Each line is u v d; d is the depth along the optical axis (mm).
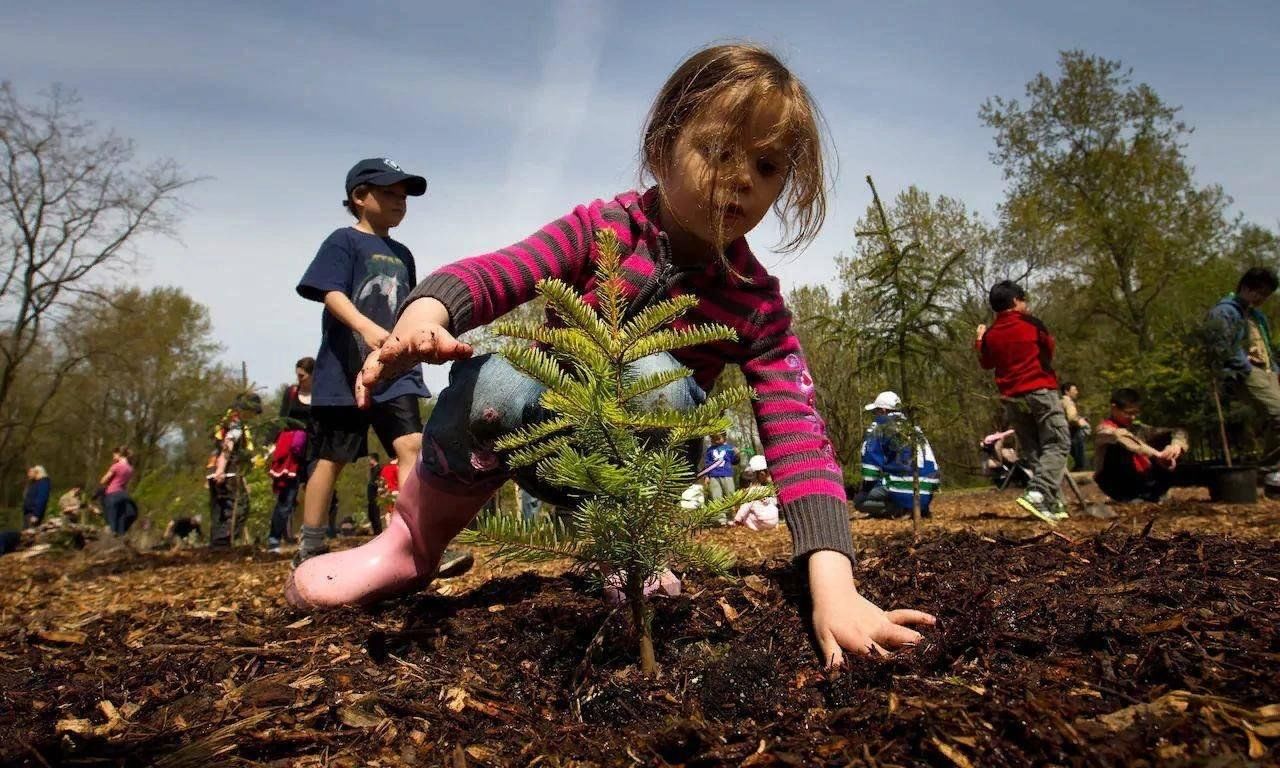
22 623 2545
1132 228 21766
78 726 1406
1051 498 5566
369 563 2074
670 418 1320
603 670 1507
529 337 1304
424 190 3678
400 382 3465
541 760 1187
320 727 1353
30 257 19906
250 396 8992
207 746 1283
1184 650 1308
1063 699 1126
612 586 1506
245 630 1984
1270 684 1138
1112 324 24547
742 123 1568
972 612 1558
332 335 3484
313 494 3545
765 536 5605
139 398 30859
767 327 1816
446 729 1329
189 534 10062
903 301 3826
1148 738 1000
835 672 1387
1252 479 6547
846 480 9797
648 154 1734
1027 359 5613
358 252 3523
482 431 1761
